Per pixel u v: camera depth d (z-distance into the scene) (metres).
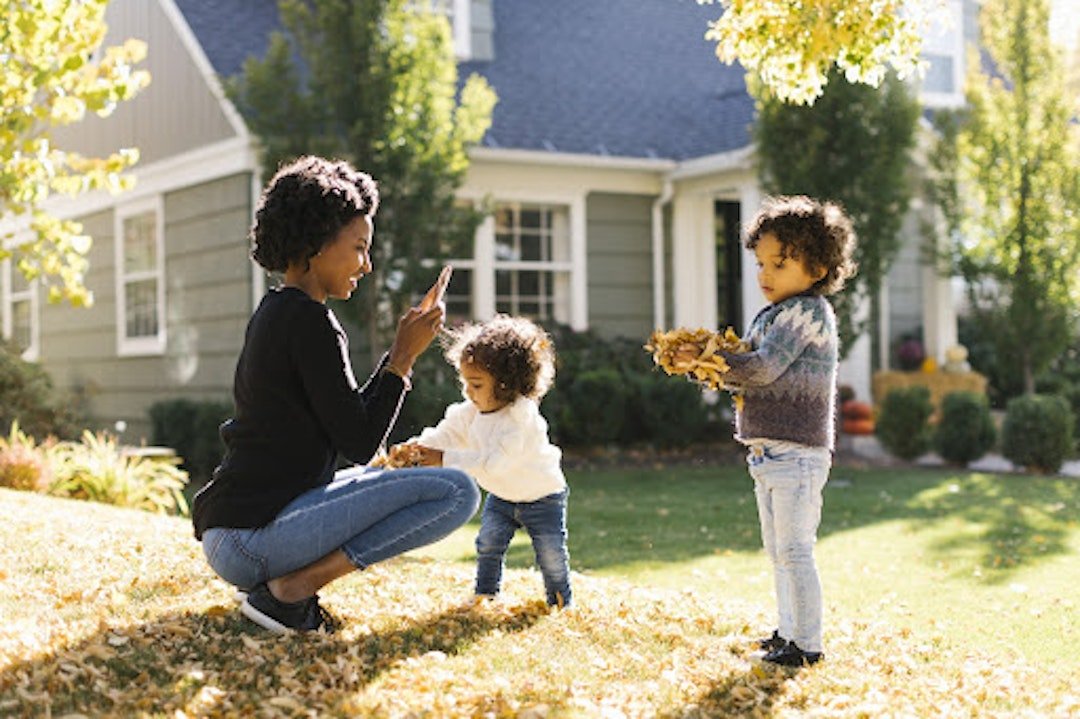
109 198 13.84
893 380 13.72
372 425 3.42
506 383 4.20
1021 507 8.89
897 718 3.35
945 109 13.47
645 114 14.28
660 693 3.48
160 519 6.70
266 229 3.47
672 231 13.89
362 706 3.07
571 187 13.14
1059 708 3.63
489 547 4.47
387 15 10.57
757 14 5.77
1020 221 12.84
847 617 5.12
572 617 4.25
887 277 15.66
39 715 2.89
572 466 11.70
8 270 16.08
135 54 5.92
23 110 5.71
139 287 13.51
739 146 13.18
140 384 13.44
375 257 10.75
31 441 8.80
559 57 14.71
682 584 6.08
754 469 3.91
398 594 4.50
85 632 3.62
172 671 3.25
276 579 3.55
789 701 3.51
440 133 10.73
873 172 11.43
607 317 13.42
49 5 5.53
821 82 5.89
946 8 5.64
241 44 12.16
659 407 12.24
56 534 5.35
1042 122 12.86
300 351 3.35
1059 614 5.39
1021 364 13.20
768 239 3.88
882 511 8.78
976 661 4.29
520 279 12.99
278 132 10.48
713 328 13.95
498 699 3.20
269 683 3.22
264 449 3.42
